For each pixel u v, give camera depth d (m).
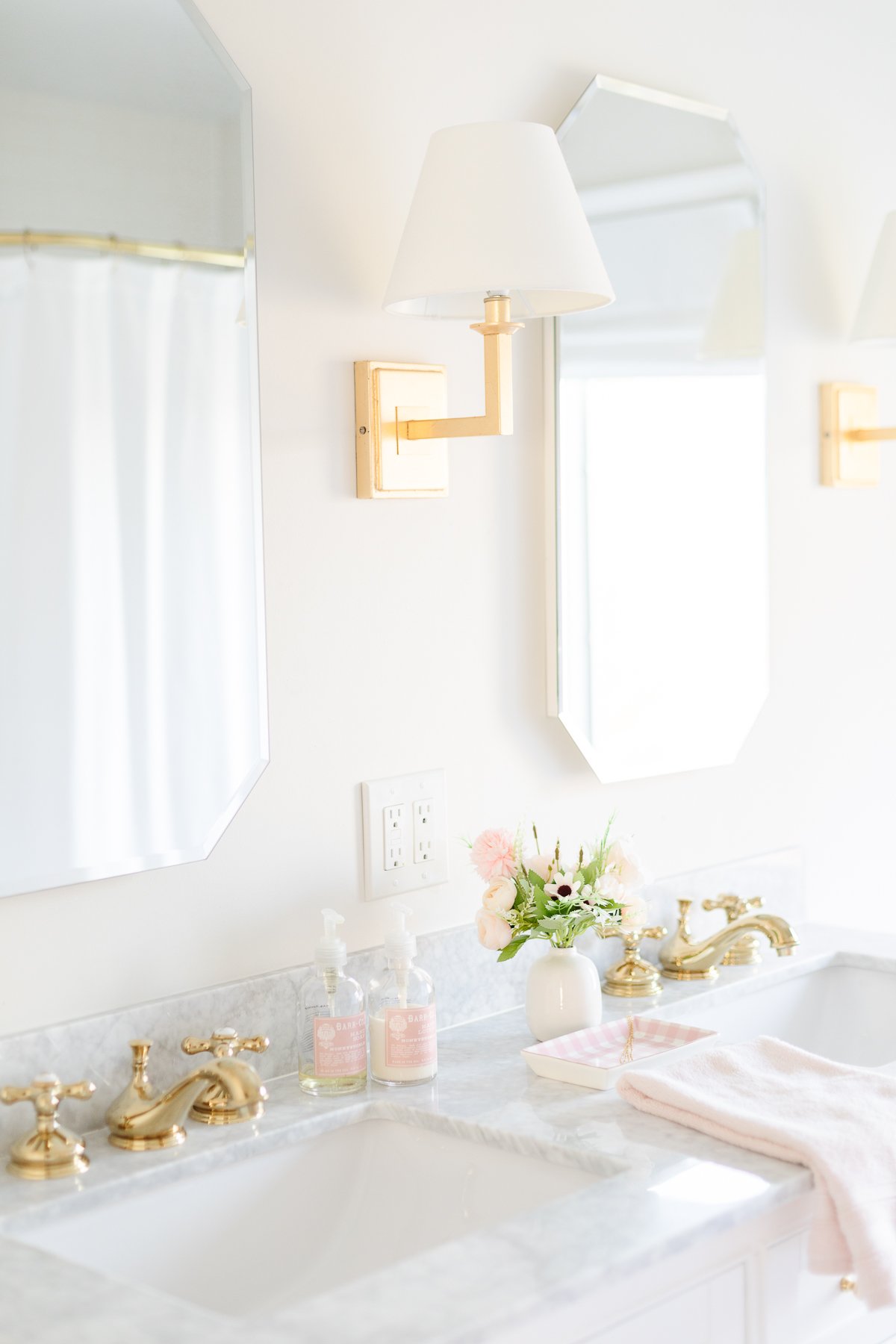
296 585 1.54
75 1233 1.19
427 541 1.68
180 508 1.42
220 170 1.44
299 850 1.55
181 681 1.42
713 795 2.07
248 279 1.47
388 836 1.63
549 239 1.44
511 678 1.78
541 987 1.59
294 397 1.54
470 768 1.74
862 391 2.28
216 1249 1.29
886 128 2.34
